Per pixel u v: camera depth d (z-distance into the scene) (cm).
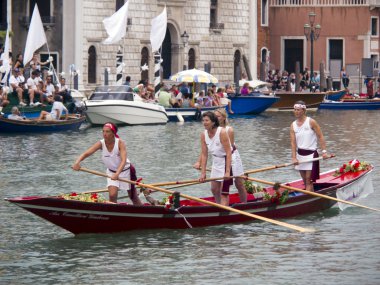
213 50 12762
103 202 3859
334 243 3794
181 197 4338
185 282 3316
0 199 4716
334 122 9525
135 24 11569
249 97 10600
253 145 7150
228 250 3700
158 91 10319
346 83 13425
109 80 11312
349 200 4538
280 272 3412
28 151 6681
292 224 4134
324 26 13962
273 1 13938
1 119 7769
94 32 11144
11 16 10850
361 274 3381
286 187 4212
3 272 3444
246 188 4275
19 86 8619
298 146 4347
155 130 8500
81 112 8800
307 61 14000
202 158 4094
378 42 14212
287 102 11431
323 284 3281
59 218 3806
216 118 4072
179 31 12156
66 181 5303
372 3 13900
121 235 3919
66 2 10900
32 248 3744
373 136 7962
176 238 3875
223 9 12912
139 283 3312
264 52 13838
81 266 3506
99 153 6606
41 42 9025
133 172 4009
